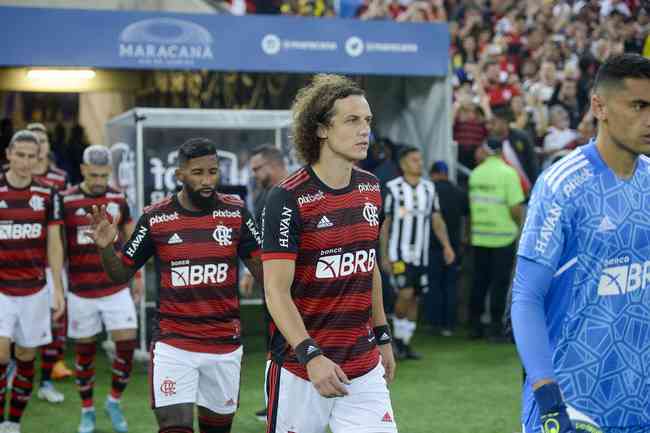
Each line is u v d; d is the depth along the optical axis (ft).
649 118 16.85
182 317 28.27
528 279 17.17
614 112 17.04
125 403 45.37
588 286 17.46
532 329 16.81
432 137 66.80
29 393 38.58
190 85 74.33
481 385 48.96
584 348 17.56
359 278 21.24
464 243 65.98
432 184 55.52
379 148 66.80
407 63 62.95
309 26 60.75
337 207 20.89
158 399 27.78
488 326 62.59
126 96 78.18
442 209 62.08
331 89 20.67
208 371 28.45
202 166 28.58
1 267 37.88
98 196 40.75
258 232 29.76
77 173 78.13
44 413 43.65
